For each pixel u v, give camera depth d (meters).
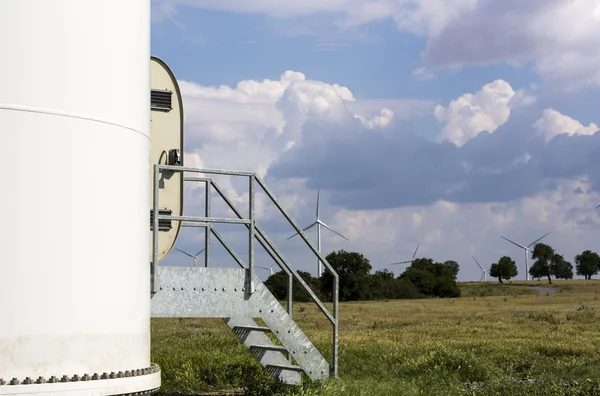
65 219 6.51
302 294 79.44
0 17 6.32
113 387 6.67
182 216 10.13
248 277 10.87
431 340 25.78
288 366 12.10
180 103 10.91
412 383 13.16
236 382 14.34
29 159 6.37
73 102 6.60
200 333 28.44
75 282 6.55
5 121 6.29
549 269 172.38
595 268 192.12
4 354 6.22
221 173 10.69
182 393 13.66
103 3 6.85
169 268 10.10
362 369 15.91
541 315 43.03
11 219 6.28
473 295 124.50
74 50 6.62
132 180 7.11
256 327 11.89
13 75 6.34
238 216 11.32
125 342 7.00
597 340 25.06
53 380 6.36
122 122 6.99
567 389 13.44
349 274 99.69
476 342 23.58
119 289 6.93
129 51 7.11
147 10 7.55
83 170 6.63
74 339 6.54
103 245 6.77
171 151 10.76
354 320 41.06
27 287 6.32
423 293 112.62
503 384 14.18
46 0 6.49
